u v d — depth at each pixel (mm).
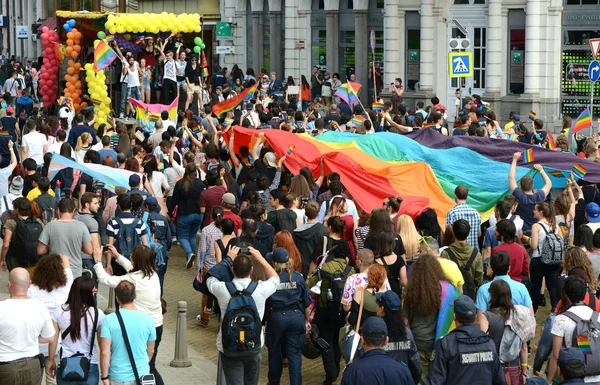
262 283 13445
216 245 16453
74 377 11953
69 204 16359
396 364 10742
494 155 23125
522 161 22734
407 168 21828
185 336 16391
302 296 14242
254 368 13500
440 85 45188
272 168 22281
